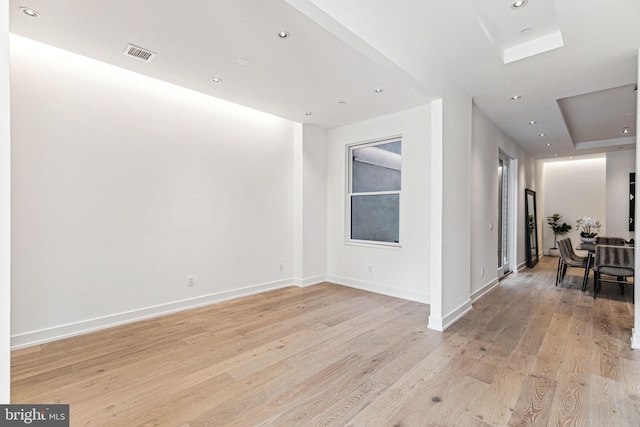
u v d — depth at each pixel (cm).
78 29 248
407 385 220
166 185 369
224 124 426
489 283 507
